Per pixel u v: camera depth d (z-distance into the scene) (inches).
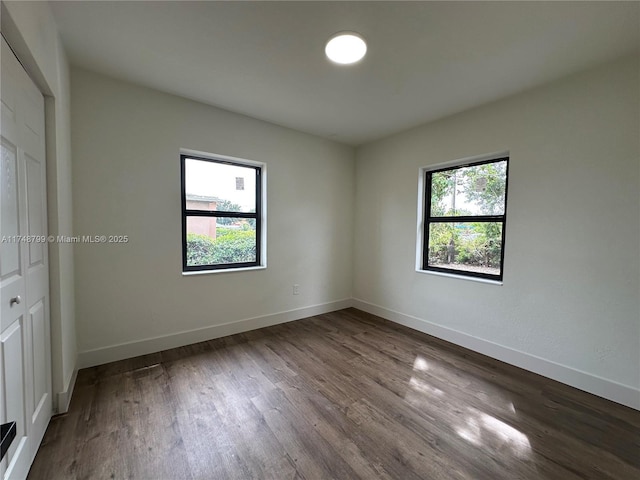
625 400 74.9
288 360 97.9
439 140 118.3
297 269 139.7
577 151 82.3
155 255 99.7
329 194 149.6
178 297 105.7
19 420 48.5
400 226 135.9
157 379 84.1
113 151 90.4
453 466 55.3
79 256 86.3
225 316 117.9
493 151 100.9
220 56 77.2
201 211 113.5
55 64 63.3
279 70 83.5
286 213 133.8
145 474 52.4
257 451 58.1
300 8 59.3
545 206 89.0
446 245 122.0
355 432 64.0
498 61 77.2
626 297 75.2
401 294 135.9
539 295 90.7
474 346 107.7
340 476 52.7
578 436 63.7
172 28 66.1
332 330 127.0
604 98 77.3
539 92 89.5
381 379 86.6
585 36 66.4
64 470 52.6
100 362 91.3
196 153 108.0
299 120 121.7
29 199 53.5
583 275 82.0
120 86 90.6
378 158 146.4
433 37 67.7
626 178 74.5
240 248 125.3
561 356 86.3
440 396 78.2
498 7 57.9
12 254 46.8
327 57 76.8
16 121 48.0
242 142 117.2
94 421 65.6
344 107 107.9
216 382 83.3
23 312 50.6
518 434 64.1
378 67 80.9
